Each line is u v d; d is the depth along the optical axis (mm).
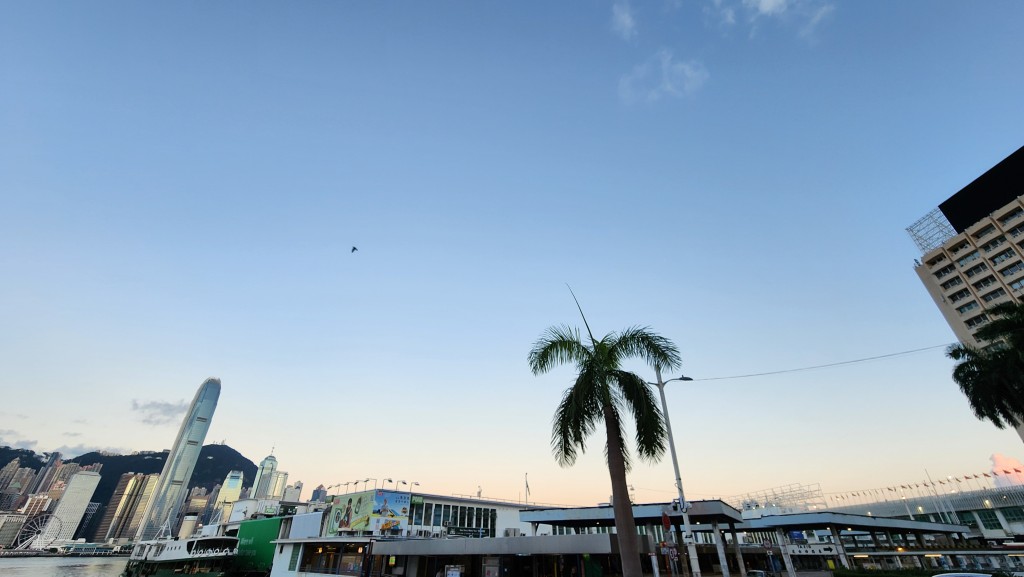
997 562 53750
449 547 41062
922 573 40469
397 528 62125
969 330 100062
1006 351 41312
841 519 48719
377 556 49594
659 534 46938
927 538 84625
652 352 21859
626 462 20688
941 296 106000
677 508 26141
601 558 39188
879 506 117062
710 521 37344
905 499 112438
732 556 57062
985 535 97062
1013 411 43094
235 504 103375
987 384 42344
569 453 20938
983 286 98750
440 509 67750
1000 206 100812
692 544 24484
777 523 47656
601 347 22156
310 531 66438
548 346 22234
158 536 116188
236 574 74375
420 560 46781
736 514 38812
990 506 98000
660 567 43844
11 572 145625
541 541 35594
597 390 21172
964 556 57344
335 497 69688
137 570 93188
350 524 63969
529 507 77188
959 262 103438
